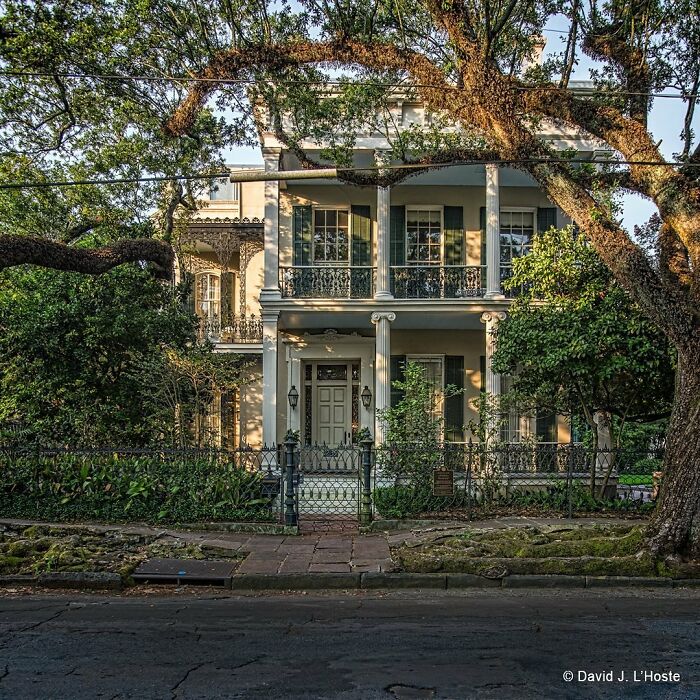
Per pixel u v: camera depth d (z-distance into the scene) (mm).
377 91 12086
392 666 5191
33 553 9125
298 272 16703
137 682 4832
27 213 13406
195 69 11164
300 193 17297
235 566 8883
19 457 11461
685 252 9711
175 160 13484
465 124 10875
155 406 13258
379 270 15891
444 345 17734
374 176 11680
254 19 10719
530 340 11961
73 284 12953
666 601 7617
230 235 18078
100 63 11156
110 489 11328
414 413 12914
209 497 11219
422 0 9781
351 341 17906
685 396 8859
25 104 12148
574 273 12422
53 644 5793
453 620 6676
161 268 10711
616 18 10039
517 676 4961
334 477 12719
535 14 10516
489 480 12328
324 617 6820
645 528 9008
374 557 9273
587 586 8375
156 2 10688
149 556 9266
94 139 13320
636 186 9789
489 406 13531
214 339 18281
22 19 10438
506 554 9016
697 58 10297
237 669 5121
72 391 13117
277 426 17703
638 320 11344
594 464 12555
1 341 12570
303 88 11828
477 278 16484
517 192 17562
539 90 9547
